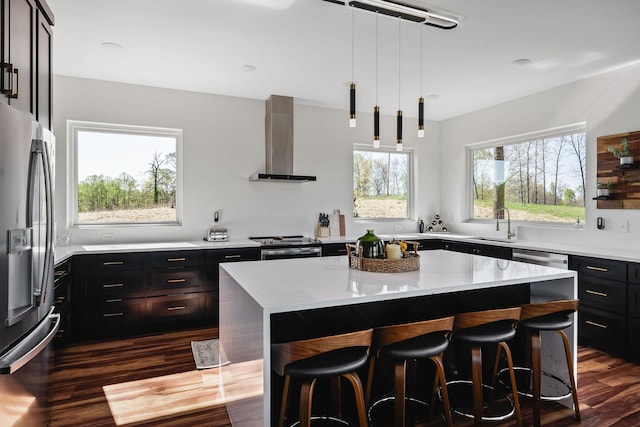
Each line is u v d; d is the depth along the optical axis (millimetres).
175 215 4656
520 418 2146
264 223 4930
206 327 4086
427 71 3830
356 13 2680
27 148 1859
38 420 2025
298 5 2580
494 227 5137
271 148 4746
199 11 2672
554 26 2859
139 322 3816
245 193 4832
